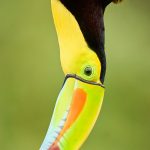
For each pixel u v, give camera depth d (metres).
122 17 16.20
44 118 15.60
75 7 7.80
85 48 7.88
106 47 15.83
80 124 7.93
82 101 7.93
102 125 15.62
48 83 15.73
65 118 7.93
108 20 16.02
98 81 7.95
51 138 7.92
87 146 15.52
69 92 7.95
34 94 15.73
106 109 15.70
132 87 15.92
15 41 15.98
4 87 15.79
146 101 16.00
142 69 16.08
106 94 15.73
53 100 15.66
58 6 7.84
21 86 15.83
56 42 15.98
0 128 15.58
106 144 15.60
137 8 16.66
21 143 15.50
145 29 16.42
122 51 15.92
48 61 15.84
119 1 7.88
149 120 15.90
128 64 15.92
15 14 16.08
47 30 15.98
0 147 15.48
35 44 15.96
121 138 15.67
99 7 7.82
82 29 7.84
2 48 15.98
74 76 7.93
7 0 16.11
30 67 15.90
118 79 15.81
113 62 15.77
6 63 15.94
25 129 15.62
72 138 7.92
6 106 15.73
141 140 15.88
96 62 7.90
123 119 15.79
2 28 16.05
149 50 16.16
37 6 16.12
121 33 16.02
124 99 15.80
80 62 7.90
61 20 7.86
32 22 16.05
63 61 7.95
